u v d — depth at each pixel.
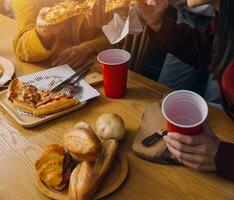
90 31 1.39
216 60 0.91
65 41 1.35
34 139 0.83
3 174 0.73
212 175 0.71
